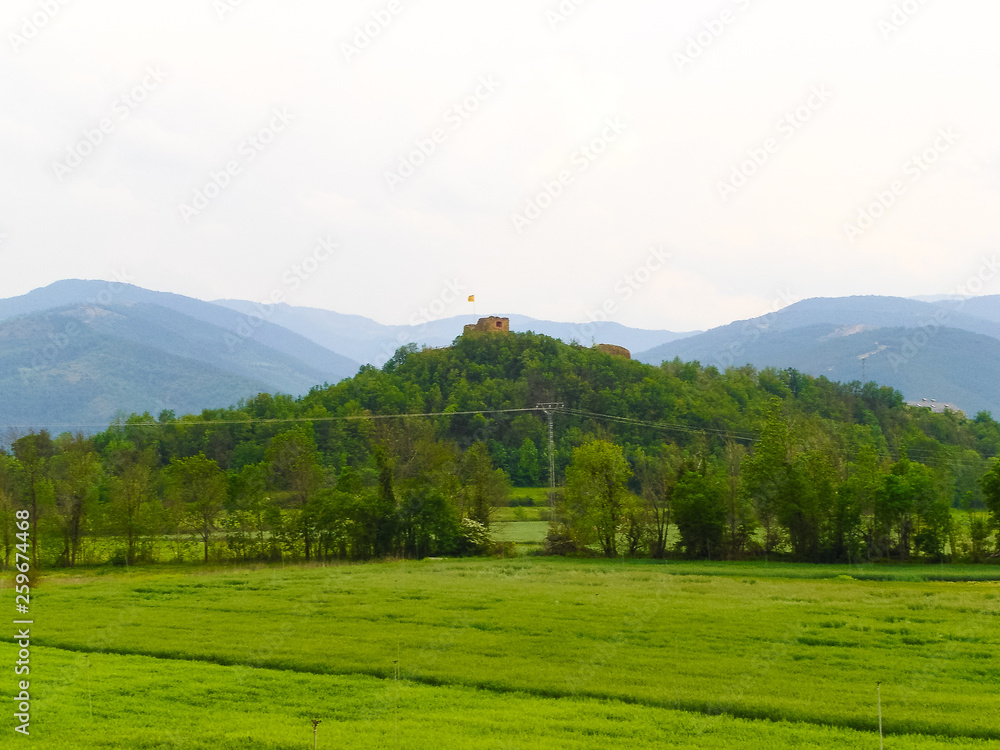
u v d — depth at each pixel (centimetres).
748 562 8188
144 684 3372
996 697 3092
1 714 2933
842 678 3397
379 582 6350
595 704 3097
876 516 8200
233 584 6406
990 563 7900
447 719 2877
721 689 3228
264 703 3111
